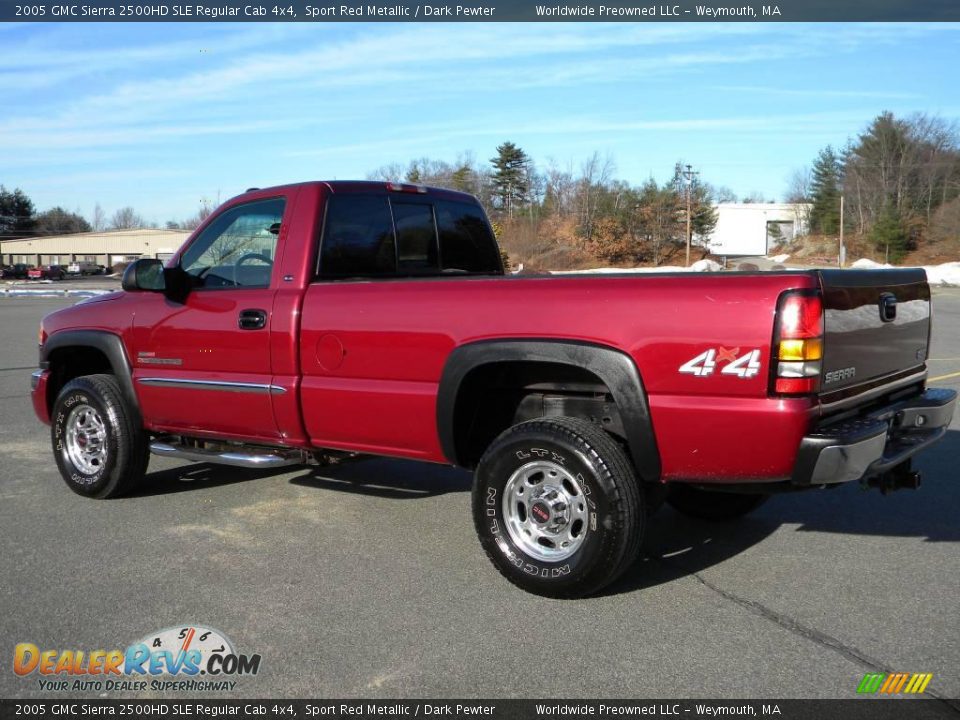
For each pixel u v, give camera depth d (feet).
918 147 263.70
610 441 12.91
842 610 12.98
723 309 11.93
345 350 15.30
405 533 16.74
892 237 242.37
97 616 12.91
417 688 10.74
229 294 16.92
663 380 12.34
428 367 14.37
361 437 15.43
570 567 12.96
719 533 16.83
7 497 19.49
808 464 11.65
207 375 17.24
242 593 13.73
